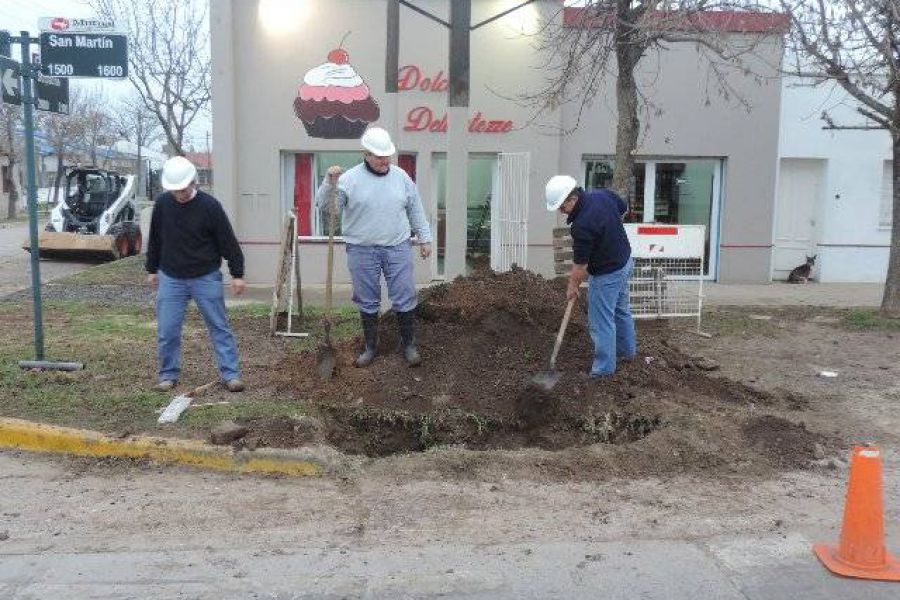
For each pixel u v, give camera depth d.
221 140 13.05
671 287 9.48
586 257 6.12
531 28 13.02
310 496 4.76
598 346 6.38
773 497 4.80
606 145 13.63
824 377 7.51
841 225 14.65
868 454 3.89
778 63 11.74
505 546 4.14
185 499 4.68
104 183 19.30
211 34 12.81
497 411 6.21
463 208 8.63
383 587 3.70
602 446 5.43
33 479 4.91
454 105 8.44
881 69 10.12
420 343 6.97
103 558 3.96
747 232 14.12
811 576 3.83
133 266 15.42
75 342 8.08
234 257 6.18
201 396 6.21
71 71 6.53
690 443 5.42
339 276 13.51
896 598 3.62
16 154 38.69
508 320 7.23
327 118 13.19
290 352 7.89
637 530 4.34
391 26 8.04
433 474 5.07
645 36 8.57
